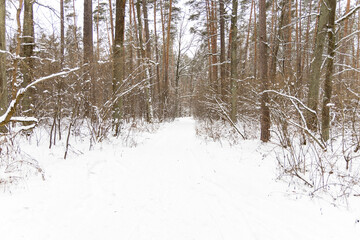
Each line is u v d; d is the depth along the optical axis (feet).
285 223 9.84
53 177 13.99
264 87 25.02
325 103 20.47
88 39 36.81
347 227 9.16
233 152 23.03
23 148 18.67
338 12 47.03
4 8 18.44
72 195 12.10
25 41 22.77
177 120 76.74
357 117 18.83
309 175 14.44
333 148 18.71
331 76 20.47
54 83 20.79
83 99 23.50
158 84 65.36
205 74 68.28
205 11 55.72
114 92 26.96
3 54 18.48
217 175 16.55
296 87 23.03
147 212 11.06
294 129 20.33
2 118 12.48
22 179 13.03
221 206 11.69
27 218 9.45
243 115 37.70
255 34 55.52
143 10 61.31
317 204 11.23
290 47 39.42
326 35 22.43
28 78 22.54
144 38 62.34
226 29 54.70
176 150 25.30
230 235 9.20
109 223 9.93
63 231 9.03
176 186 14.49
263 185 14.17
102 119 24.58
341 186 12.43
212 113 48.75
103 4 62.28
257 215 10.66
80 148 21.49
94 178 14.82
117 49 27.94
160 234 9.27
